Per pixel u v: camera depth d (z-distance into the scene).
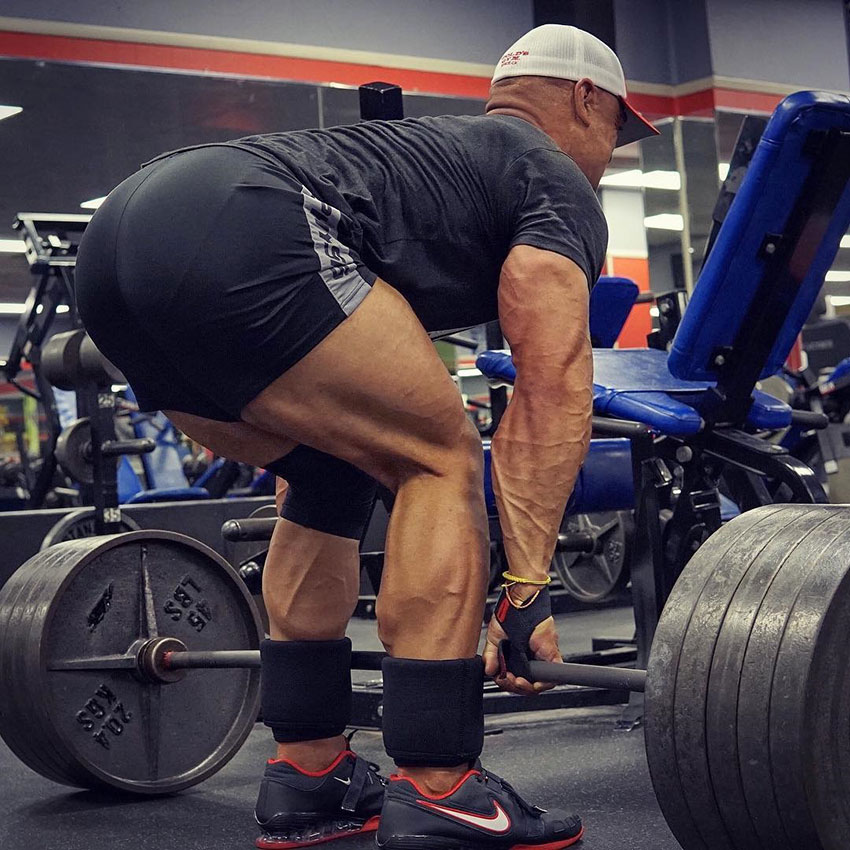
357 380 1.37
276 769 1.71
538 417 1.38
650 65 9.62
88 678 2.03
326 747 1.71
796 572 1.16
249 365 1.35
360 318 1.36
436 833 1.44
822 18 10.15
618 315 2.96
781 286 2.22
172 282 1.33
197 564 2.20
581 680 1.35
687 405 2.39
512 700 2.56
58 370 3.00
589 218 1.45
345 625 1.72
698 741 1.15
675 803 1.19
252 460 1.62
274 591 1.70
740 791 1.12
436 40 8.64
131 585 2.11
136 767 2.07
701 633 1.18
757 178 2.10
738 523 1.28
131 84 7.58
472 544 1.44
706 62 9.53
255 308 1.32
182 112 7.77
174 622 2.15
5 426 7.46
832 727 1.10
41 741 1.98
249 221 1.32
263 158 1.37
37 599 2.00
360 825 1.73
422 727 1.42
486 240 1.47
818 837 1.09
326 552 1.68
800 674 1.09
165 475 6.05
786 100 2.05
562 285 1.39
